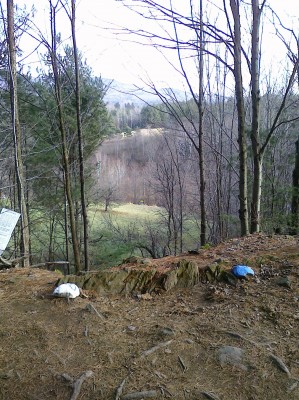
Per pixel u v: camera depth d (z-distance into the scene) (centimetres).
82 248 1468
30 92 1218
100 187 2205
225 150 1571
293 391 214
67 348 268
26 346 273
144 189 2909
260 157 631
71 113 1320
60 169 1404
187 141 1906
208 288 351
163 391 218
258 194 638
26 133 1130
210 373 234
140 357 252
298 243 458
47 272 443
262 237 512
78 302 338
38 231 1633
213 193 1734
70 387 226
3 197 1358
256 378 227
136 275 371
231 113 1461
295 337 266
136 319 305
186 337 273
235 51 593
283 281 340
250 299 321
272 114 1409
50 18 792
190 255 456
